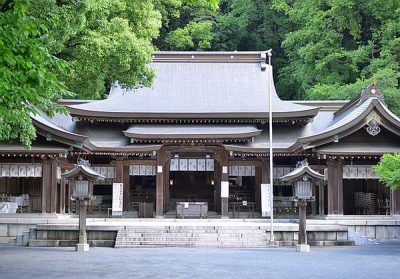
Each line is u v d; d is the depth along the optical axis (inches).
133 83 1033.5
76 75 999.6
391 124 1320.1
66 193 1485.0
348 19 2156.7
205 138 1445.6
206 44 2458.2
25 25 458.0
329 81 2137.1
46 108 590.9
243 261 763.4
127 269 658.8
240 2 2593.5
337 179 1316.4
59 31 780.6
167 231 1073.5
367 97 1391.5
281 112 1517.0
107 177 1455.5
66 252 906.7
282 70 2442.2
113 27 950.4
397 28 1977.1
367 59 2081.7
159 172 1460.4
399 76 1908.2
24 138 761.6
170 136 1440.7
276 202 1587.1
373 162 1352.1
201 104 1626.5
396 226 1215.6
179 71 1758.1
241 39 2566.4
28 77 463.2
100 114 1498.5
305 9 2266.2
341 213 1298.0
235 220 1355.8
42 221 1176.8
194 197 1787.6
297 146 1358.3
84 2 815.7
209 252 911.0
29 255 848.3
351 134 1338.6
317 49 2143.2
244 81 1739.7
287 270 662.5
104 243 1048.8
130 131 1476.4
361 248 1015.0
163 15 2440.9
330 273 636.7
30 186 1418.6
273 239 1063.0
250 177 1792.6
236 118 1523.1
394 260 789.9
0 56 437.4
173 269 661.3
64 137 1251.2
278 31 2623.0
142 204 1429.6
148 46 1017.5
